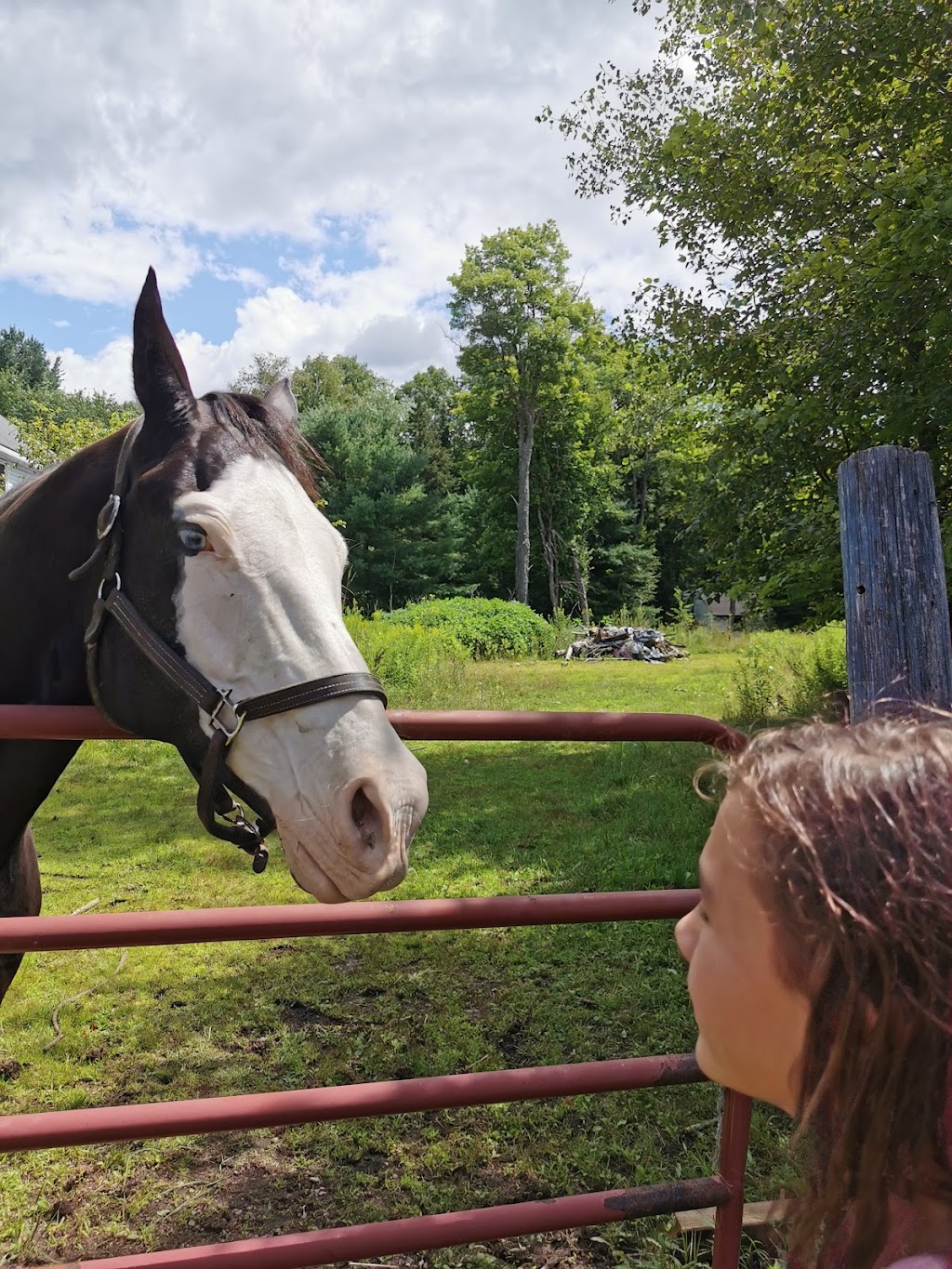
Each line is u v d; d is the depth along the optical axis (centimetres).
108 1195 233
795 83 562
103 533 161
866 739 59
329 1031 320
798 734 64
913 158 481
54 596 178
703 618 3303
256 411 175
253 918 140
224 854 533
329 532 165
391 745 142
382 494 3509
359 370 5669
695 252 670
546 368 3403
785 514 634
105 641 161
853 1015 51
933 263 439
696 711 1071
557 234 3478
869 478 193
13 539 182
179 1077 292
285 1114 140
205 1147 253
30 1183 236
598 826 569
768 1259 199
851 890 51
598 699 1206
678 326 647
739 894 60
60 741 179
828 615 597
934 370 471
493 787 697
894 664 190
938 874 49
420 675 1223
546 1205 154
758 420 613
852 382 518
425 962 377
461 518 3866
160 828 595
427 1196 231
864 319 504
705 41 653
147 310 165
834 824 53
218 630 148
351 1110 142
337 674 145
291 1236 143
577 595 3628
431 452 4541
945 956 48
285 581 149
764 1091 63
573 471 3628
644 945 387
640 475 4084
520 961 376
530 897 154
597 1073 154
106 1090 285
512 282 3347
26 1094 281
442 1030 318
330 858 136
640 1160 243
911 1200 52
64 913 430
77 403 5962
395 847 134
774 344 613
